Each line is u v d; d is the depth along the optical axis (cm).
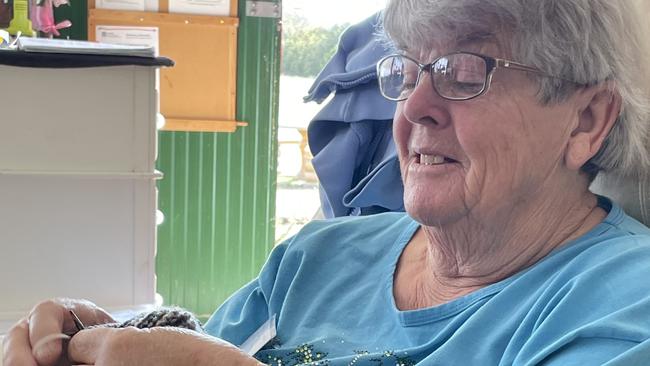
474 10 81
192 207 346
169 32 331
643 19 85
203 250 351
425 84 86
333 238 113
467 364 79
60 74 126
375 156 155
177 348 65
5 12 184
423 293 96
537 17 79
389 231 111
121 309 134
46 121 127
